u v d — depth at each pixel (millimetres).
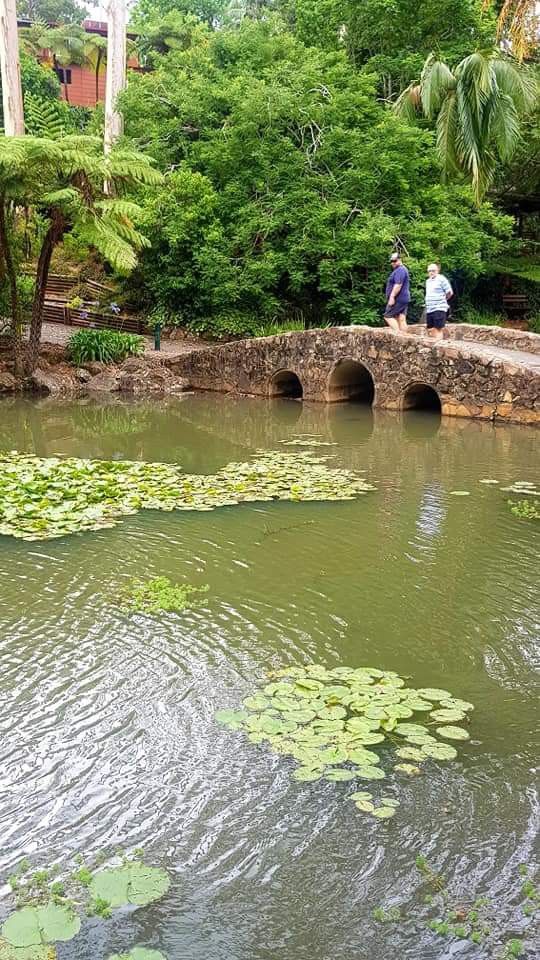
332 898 3096
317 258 19250
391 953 2848
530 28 16328
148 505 8188
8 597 5918
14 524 7539
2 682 4680
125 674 4781
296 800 3656
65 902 3041
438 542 7211
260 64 22234
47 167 15094
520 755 3996
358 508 8250
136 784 3770
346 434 12680
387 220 18312
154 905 3055
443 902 3068
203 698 4504
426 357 14336
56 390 16797
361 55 23406
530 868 3236
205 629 5410
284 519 7836
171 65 23562
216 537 7281
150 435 12539
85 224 15695
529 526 7695
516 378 13336
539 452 11156
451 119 15883
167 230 19281
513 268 22453
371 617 5629
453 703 4410
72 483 8891
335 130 19016
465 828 3475
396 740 4082
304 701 4410
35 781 3785
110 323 21344
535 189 22328
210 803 3635
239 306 20047
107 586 6145
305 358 16078
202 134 21344
